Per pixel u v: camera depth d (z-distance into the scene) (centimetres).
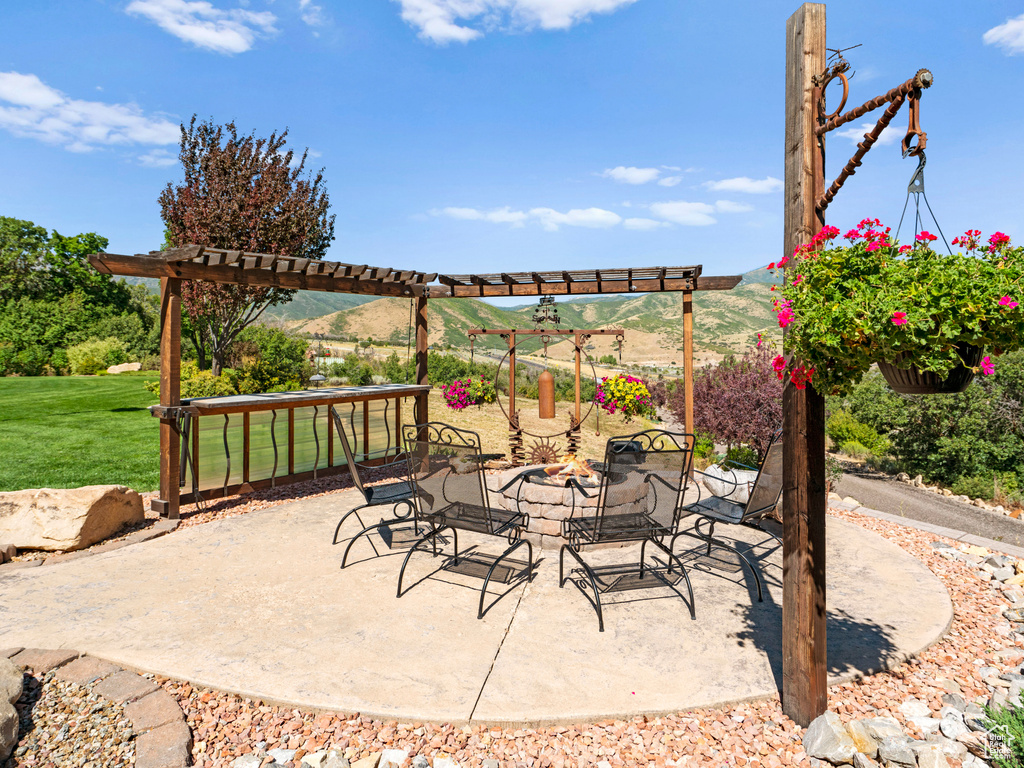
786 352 222
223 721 247
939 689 278
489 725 244
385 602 362
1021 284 181
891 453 1730
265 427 664
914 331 186
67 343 3097
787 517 249
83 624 328
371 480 725
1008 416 1470
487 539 494
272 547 465
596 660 293
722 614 348
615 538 363
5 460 811
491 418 1373
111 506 487
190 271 558
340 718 250
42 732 233
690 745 234
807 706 243
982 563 450
